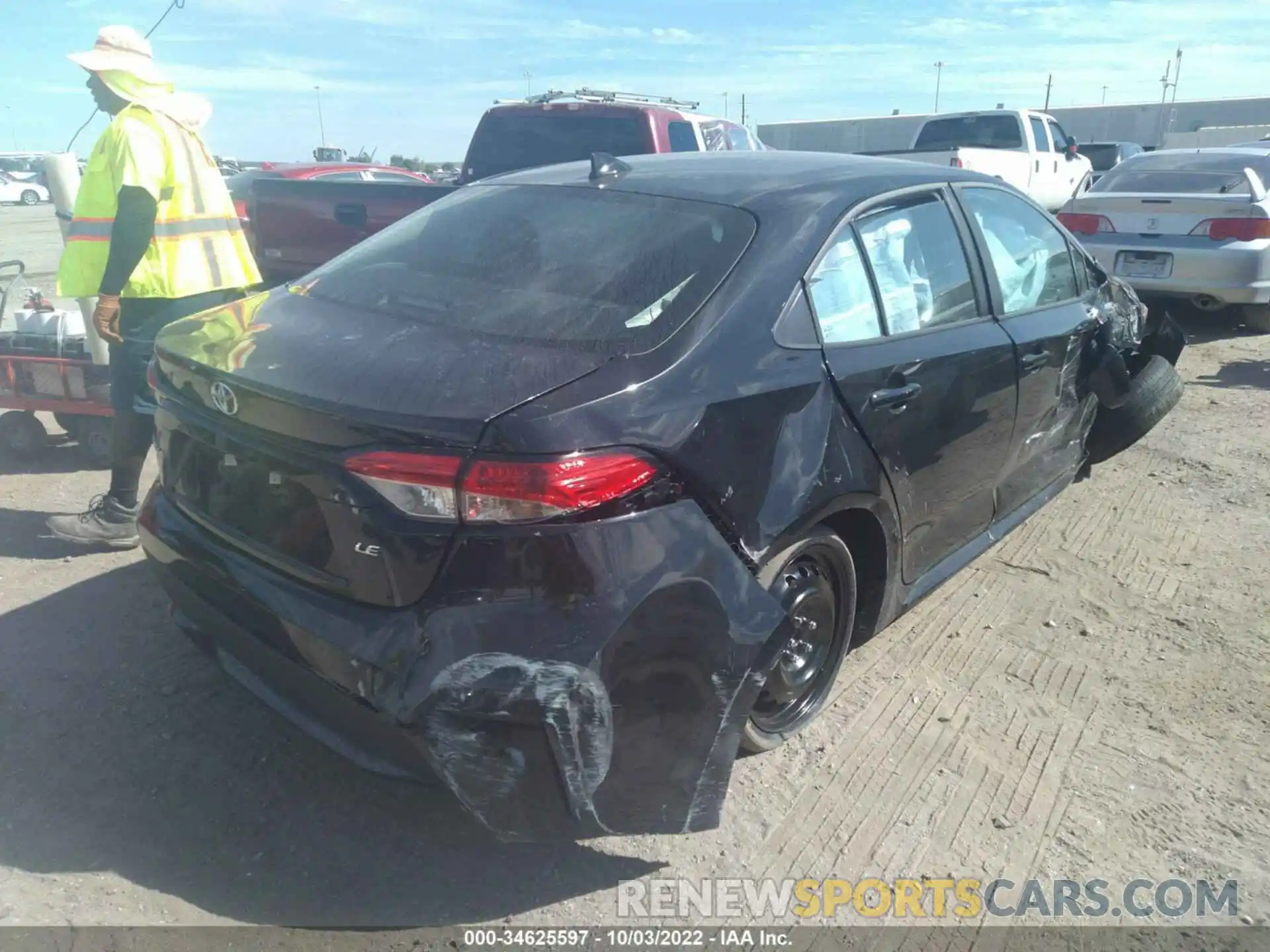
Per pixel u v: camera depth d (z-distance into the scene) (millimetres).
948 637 3922
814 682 3225
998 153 13242
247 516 2613
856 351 2994
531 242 3045
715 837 2811
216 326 2959
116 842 2678
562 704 2207
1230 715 3439
